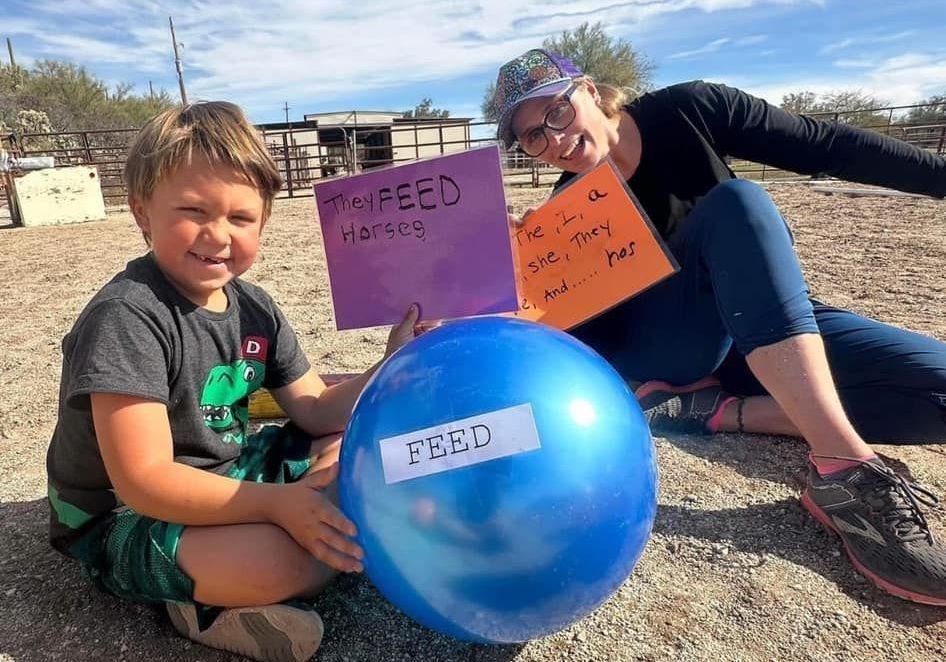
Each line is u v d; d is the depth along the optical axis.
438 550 1.02
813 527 1.60
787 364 1.47
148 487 1.17
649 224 1.74
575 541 1.02
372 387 1.17
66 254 6.68
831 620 1.32
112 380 1.16
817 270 4.33
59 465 1.34
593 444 1.04
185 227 1.25
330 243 1.75
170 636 1.35
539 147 1.88
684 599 1.40
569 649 1.29
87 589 1.50
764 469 1.87
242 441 1.52
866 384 1.71
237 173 1.28
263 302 1.56
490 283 1.66
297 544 1.21
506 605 1.04
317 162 21.58
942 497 1.70
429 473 1.02
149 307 1.25
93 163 13.77
